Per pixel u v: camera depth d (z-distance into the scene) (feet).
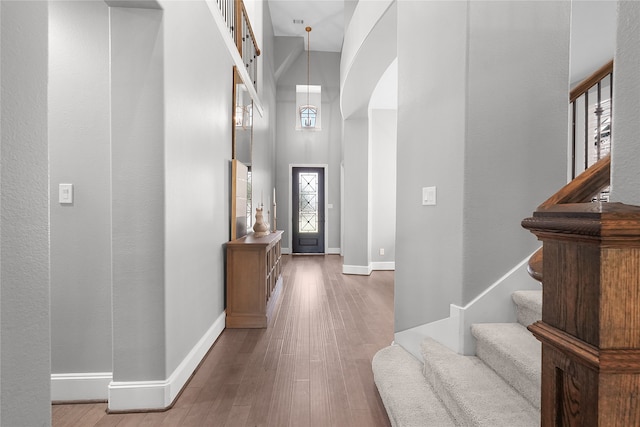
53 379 6.77
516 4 6.17
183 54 7.36
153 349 6.45
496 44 6.12
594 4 11.34
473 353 6.12
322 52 28.86
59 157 6.80
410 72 7.79
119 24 6.32
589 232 1.46
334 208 28.81
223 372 7.77
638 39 1.97
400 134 8.23
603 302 1.44
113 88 6.35
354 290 15.99
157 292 6.45
